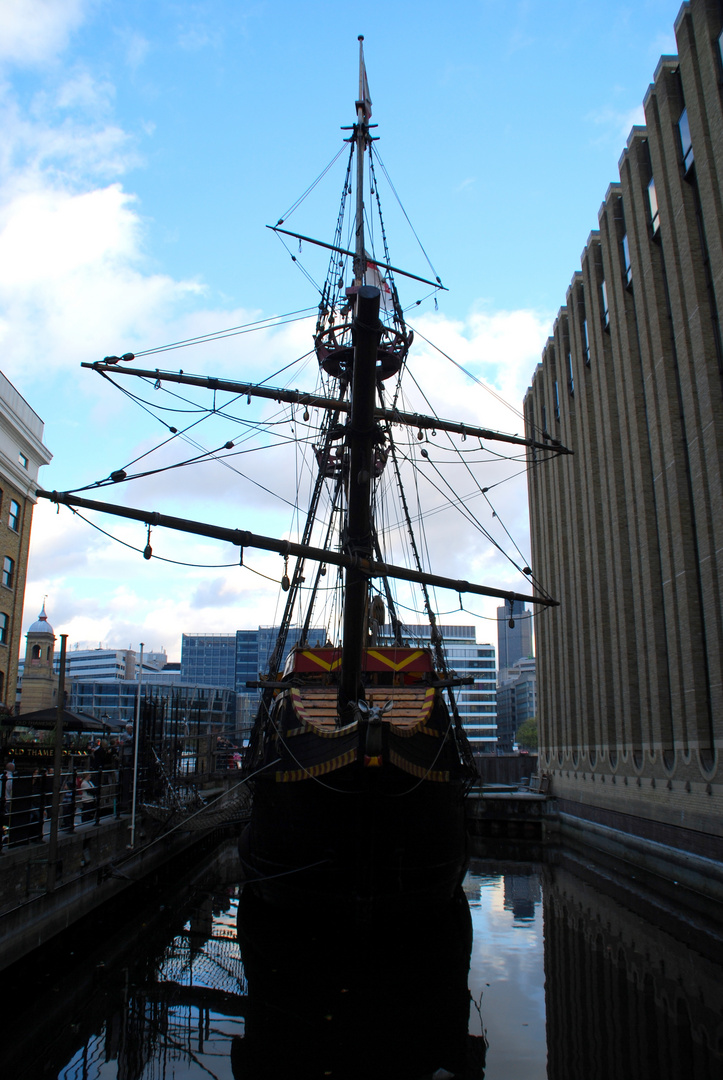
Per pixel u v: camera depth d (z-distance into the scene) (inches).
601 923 756.0
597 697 1385.3
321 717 701.9
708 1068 394.6
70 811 665.0
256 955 632.4
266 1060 423.8
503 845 1466.5
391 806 627.2
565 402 1638.8
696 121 946.7
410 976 571.8
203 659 6633.9
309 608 1011.9
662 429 1068.5
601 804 1330.0
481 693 5442.9
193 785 1125.7
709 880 844.6
